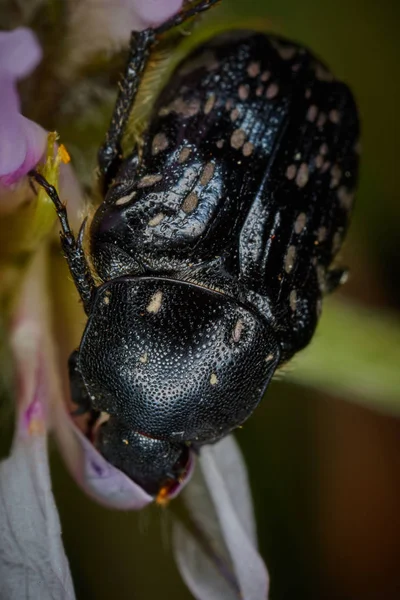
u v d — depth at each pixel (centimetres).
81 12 5
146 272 5
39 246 5
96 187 5
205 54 5
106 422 5
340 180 5
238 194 5
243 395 5
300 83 5
